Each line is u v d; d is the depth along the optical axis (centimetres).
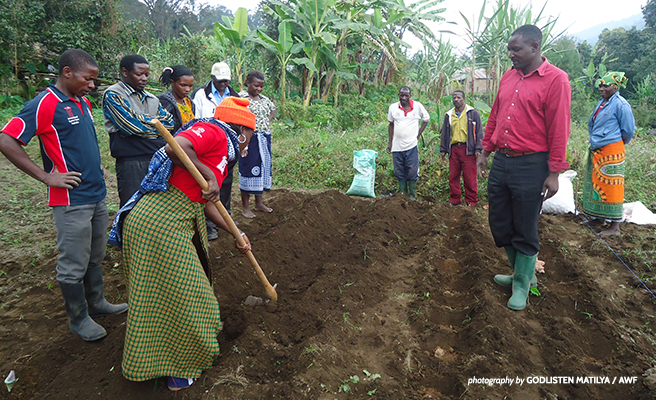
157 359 237
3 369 273
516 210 344
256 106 505
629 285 397
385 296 365
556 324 317
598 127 510
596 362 287
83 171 283
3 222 501
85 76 278
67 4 1280
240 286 374
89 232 290
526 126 326
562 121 308
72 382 256
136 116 343
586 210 543
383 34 1250
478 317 310
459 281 397
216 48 1406
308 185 726
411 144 646
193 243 261
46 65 1292
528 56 319
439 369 271
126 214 248
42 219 519
